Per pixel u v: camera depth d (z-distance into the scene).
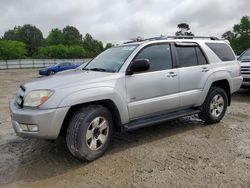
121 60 4.80
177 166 4.02
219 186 3.44
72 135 4.01
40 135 3.83
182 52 5.47
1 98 10.73
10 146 4.98
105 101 4.34
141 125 4.71
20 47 88.94
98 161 4.24
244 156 4.32
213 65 5.94
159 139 5.18
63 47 92.38
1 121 6.73
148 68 4.54
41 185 3.60
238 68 6.51
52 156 4.49
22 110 3.95
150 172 3.85
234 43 80.25
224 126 5.93
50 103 3.84
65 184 3.61
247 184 3.47
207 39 6.19
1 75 27.98
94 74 4.49
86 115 4.05
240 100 8.88
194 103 5.60
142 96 4.73
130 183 3.57
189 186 3.46
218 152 4.50
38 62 52.03
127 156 4.41
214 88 5.95
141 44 4.96
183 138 5.21
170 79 5.09
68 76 4.46
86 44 115.00
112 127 4.46
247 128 5.77
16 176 3.84
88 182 3.64
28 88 4.10
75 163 4.20
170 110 5.26
